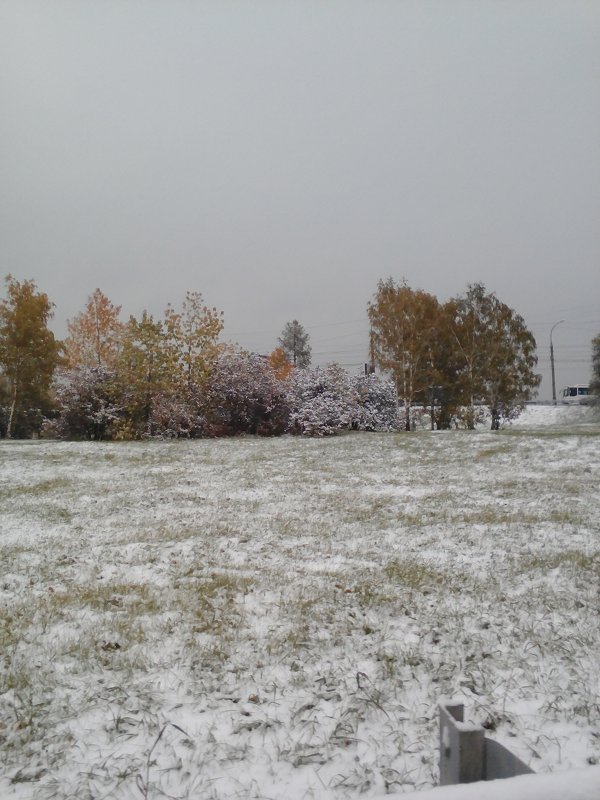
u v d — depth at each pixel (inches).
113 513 405.1
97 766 125.4
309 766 126.6
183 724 140.9
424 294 1528.1
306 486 515.5
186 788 119.4
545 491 473.4
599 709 148.3
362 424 1248.8
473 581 248.8
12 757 129.0
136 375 1071.6
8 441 1053.2
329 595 229.1
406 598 226.8
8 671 167.3
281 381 1197.7
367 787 120.0
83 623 203.0
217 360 1154.0
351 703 149.5
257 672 166.4
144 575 261.3
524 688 158.2
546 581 249.4
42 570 269.0
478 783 71.9
